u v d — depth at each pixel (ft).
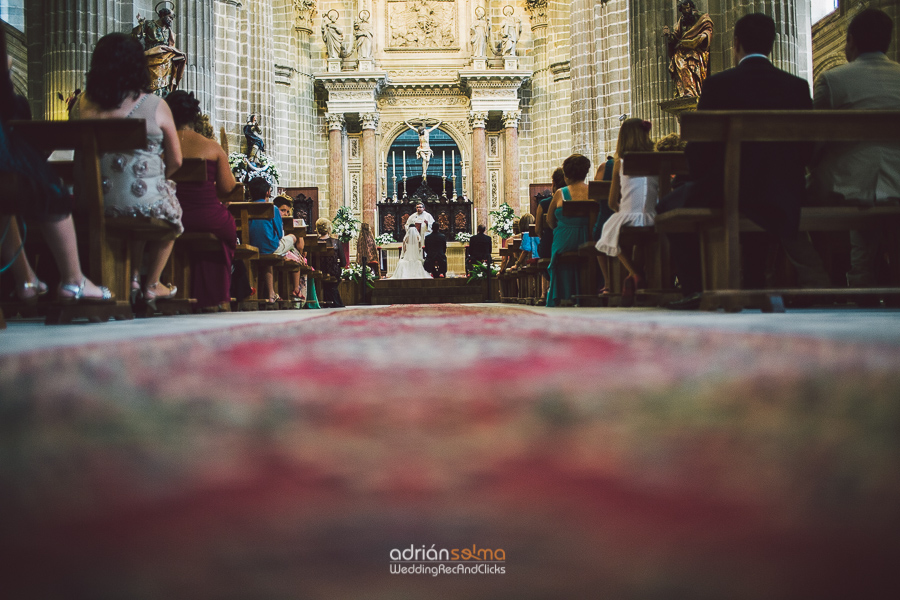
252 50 79.10
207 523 1.62
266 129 79.87
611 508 1.68
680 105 44.83
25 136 15.56
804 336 7.52
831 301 22.44
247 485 1.94
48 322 14.57
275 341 7.90
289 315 20.34
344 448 2.42
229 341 7.93
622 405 3.27
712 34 43.14
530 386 4.00
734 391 3.65
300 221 37.86
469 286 69.41
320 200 93.81
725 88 16.62
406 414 3.10
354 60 92.53
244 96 77.92
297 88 92.94
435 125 95.04
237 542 1.50
